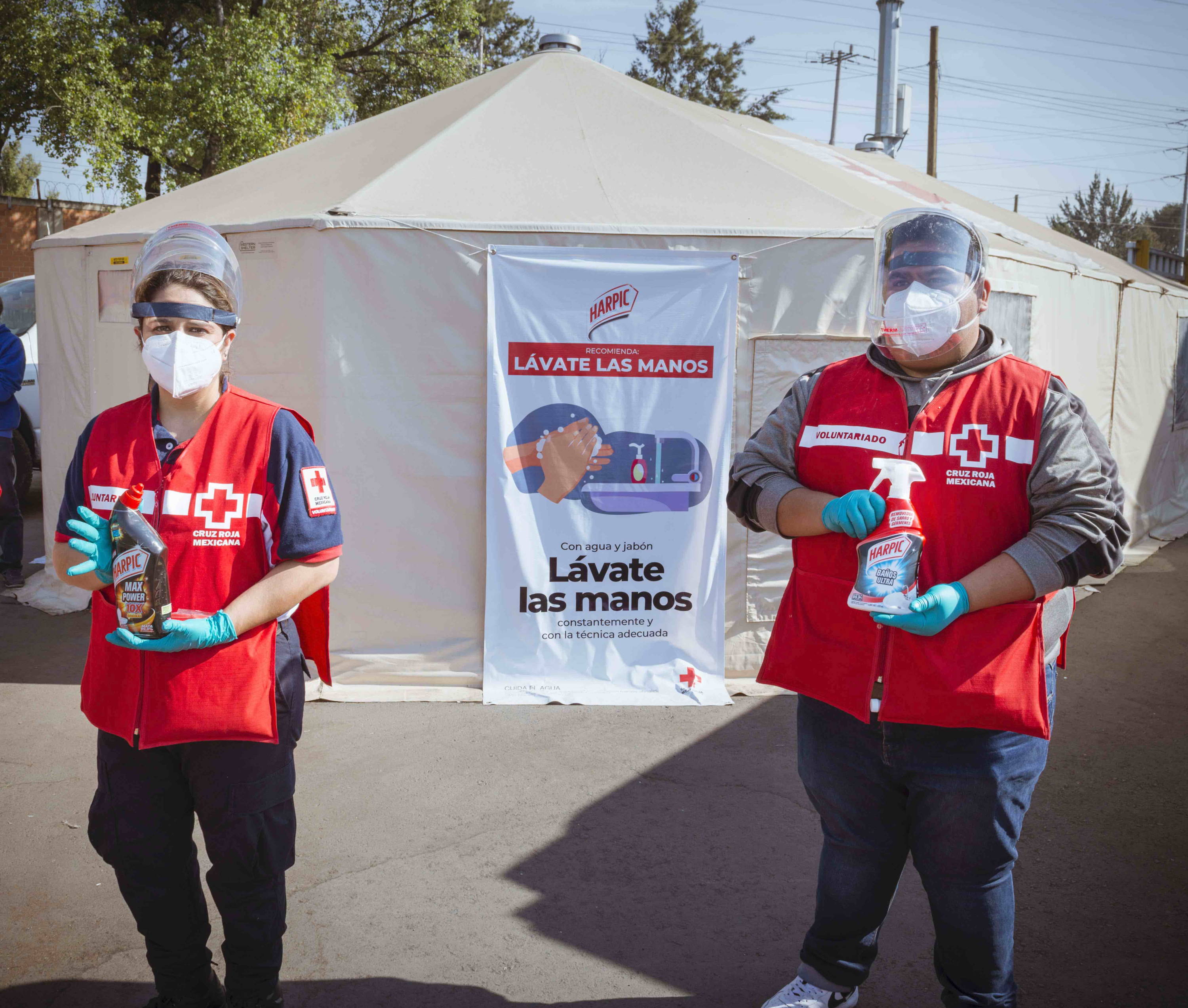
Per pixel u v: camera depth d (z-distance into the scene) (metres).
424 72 23.77
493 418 4.70
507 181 4.99
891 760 2.06
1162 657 5.75
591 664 4.90
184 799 2.20
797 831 3.58
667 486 4.86
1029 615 1.99
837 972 2.31
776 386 4.94
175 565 2.10
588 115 5.64
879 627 2.06
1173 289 9.60
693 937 2.92
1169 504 9.91
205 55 17.39
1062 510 1.94
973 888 2.04
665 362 4.80
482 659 4.90
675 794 3.87
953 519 2.00
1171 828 3.65
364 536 4.78
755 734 4.48
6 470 6.44
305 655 2.42
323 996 2.63
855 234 4.87
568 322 4.71
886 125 12.86
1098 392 7.88
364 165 5.33
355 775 4.00
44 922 2.97
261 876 2.20
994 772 1.98
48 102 17.56
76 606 6.18
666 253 4.74
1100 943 2.90
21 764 4.04
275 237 4.75
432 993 2.65
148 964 2.66
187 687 2.08
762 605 5.09
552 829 3.57
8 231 20.25
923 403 2.07
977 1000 2.11
